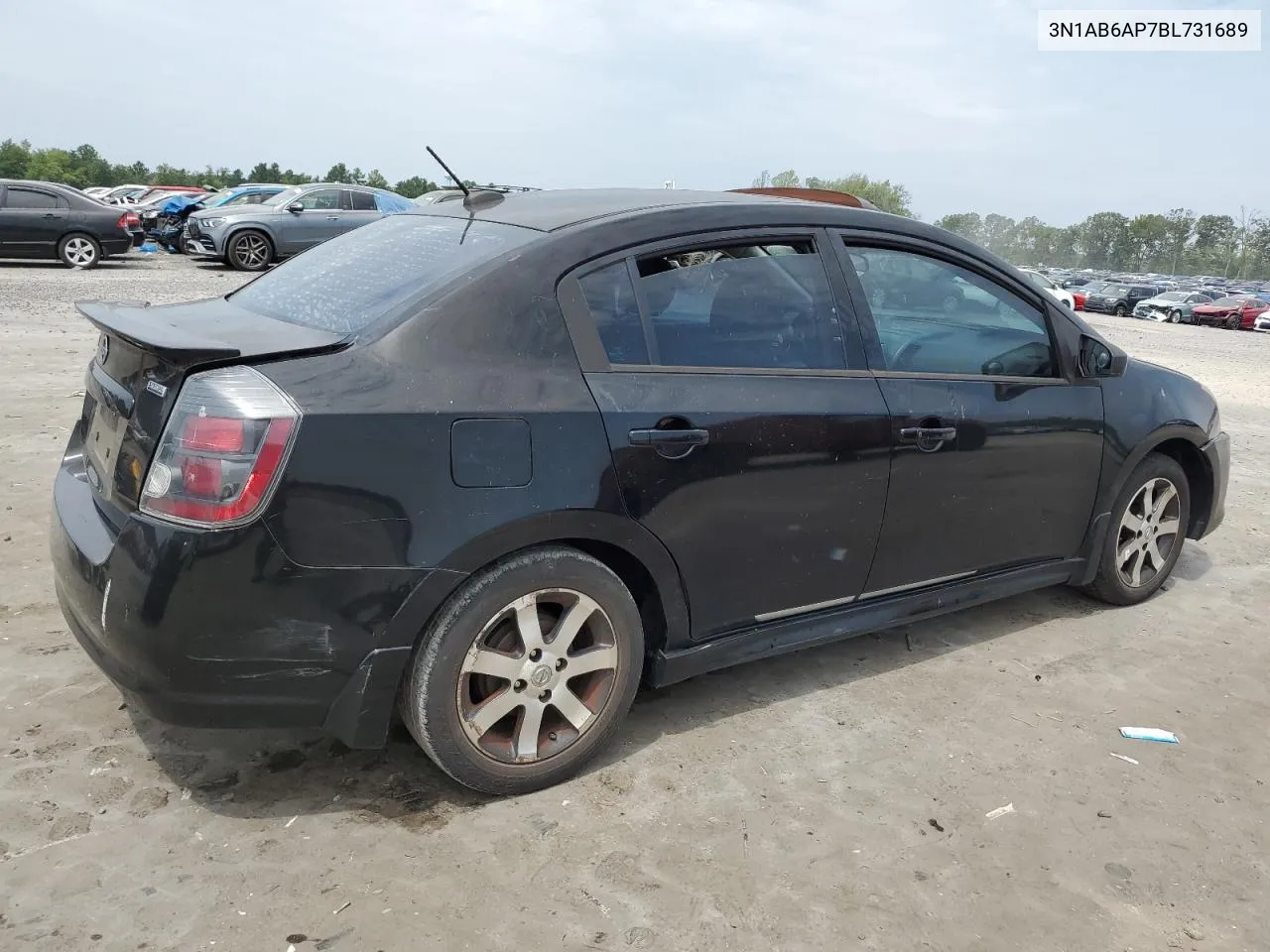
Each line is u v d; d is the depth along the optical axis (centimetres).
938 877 256
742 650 317
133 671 238
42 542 439
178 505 232
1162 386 437
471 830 263
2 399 707
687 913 236
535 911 234
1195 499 477
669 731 322
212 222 1883
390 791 279
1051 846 272
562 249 281
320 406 236
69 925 220
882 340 339
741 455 297
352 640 245
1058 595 470
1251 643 421
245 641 235
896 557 347
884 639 407
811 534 320
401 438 243
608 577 282
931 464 344
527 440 260
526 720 277
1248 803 298
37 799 263
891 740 324
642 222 298
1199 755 325
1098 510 414
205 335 265
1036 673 380
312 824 262
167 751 291
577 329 277
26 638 352
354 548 240
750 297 313
